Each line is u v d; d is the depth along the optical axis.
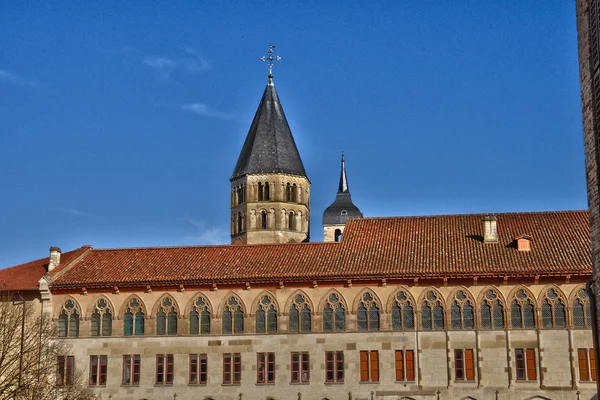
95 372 91.69
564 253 88.44
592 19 37.41
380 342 88.31
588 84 37.78
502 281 87.56
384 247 93.75
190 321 91.75
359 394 87.50
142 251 99.25
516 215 97.69
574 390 84.81
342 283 89.75
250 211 145.50
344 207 150.25
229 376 90.00
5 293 92.00
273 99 150.50
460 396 86.19
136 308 92.56
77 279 93.38
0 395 77.12
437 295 88.50
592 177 37.47
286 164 146.88
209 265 94.06
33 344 87.38
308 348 89.19
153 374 90.88
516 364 86.25
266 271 91.19
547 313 86.75
